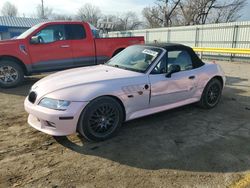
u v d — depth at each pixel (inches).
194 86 201.9
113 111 157.4
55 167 128.5
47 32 306.7
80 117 145.5
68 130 143.7
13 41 292.8
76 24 318.7
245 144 155.0
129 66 185.0
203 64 214.7
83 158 137.5
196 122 189.9
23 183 115.1
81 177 120.3
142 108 172.2
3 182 115.4
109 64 198.2
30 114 166.1
